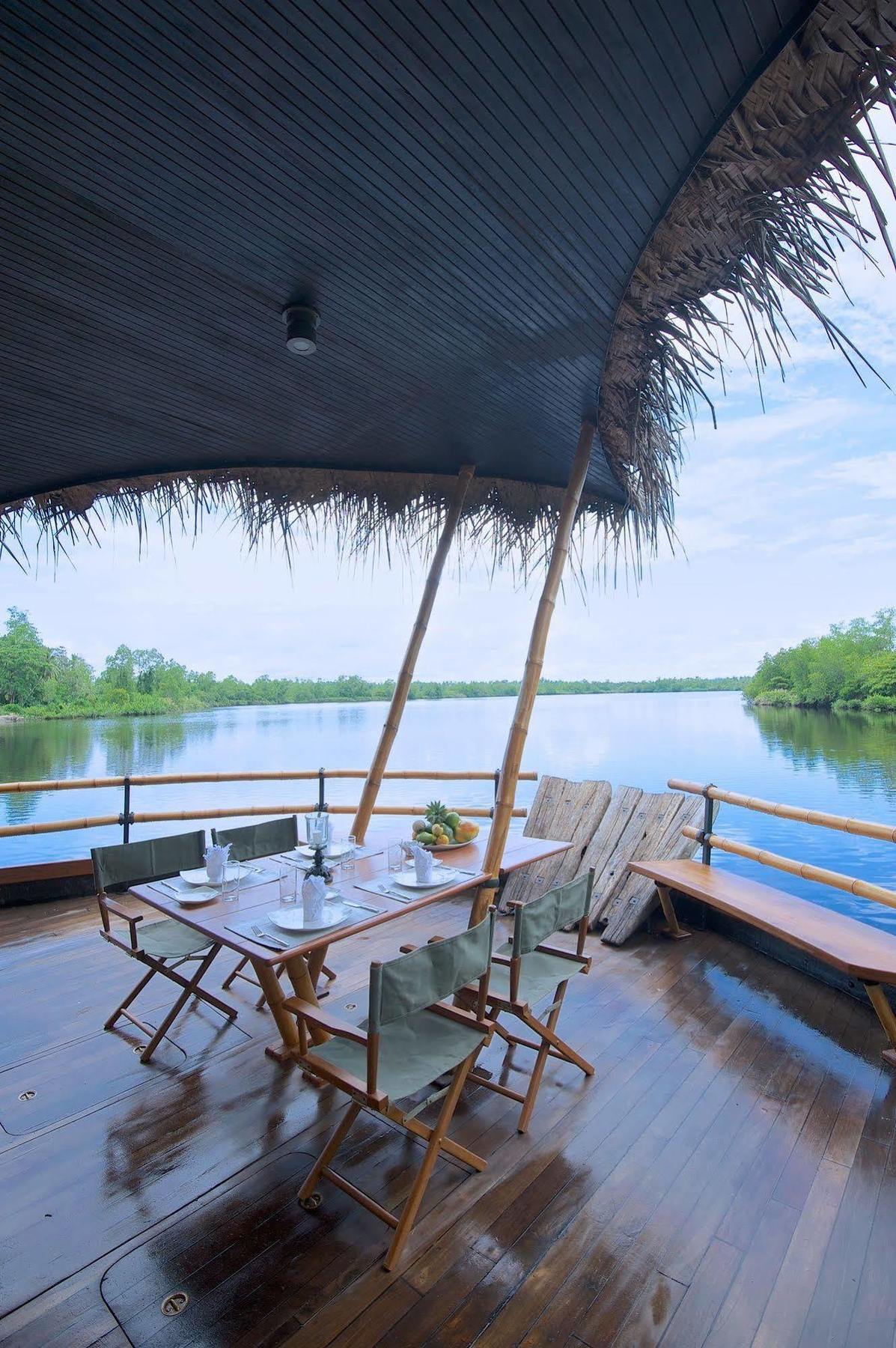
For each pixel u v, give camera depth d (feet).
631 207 7.96
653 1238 6.24
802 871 11.35
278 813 17.07
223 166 7.32
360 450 14.73
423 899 8.68
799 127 6.39
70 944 13.01
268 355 11.10
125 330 10.30
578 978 11.91
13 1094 8.41
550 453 14.75
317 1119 7.97
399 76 6.29
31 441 13.57
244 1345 5.20
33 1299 5.59
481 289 9.47
